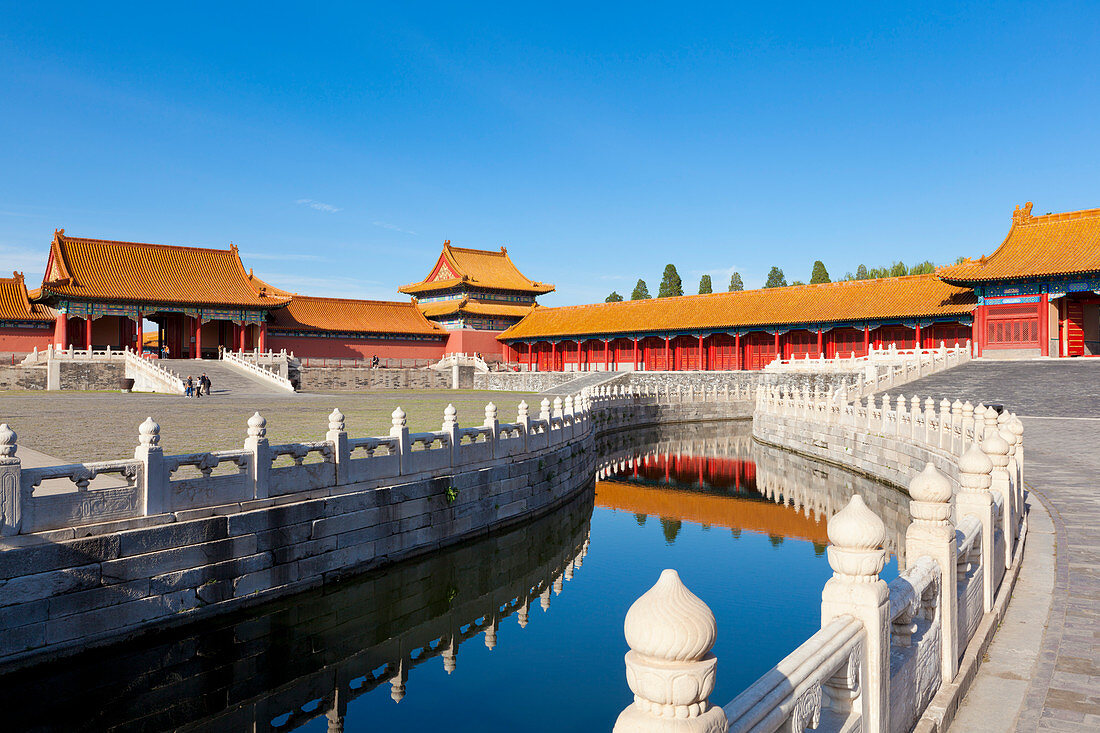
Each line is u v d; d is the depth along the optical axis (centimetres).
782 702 471
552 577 1981
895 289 6656
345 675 1357
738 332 7288
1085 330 5966
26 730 1088
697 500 2983
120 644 1208
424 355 9744
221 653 1354
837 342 6844
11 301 7588
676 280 12356
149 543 1256
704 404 6378
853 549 615
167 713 1216
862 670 589
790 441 4372
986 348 5775
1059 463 2420
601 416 5122
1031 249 5812
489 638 1524
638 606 390
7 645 1080
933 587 786
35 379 6103
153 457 1281
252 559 1425
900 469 2938
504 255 11206
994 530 1068
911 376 4862
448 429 2030
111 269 7600
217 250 8481
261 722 1180
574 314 9206
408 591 1812
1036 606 1077
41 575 1118
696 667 377
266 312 8125
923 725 703
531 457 2472
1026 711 756
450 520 1992
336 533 1620
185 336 8581
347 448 1680
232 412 3806
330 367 7950
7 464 1090
